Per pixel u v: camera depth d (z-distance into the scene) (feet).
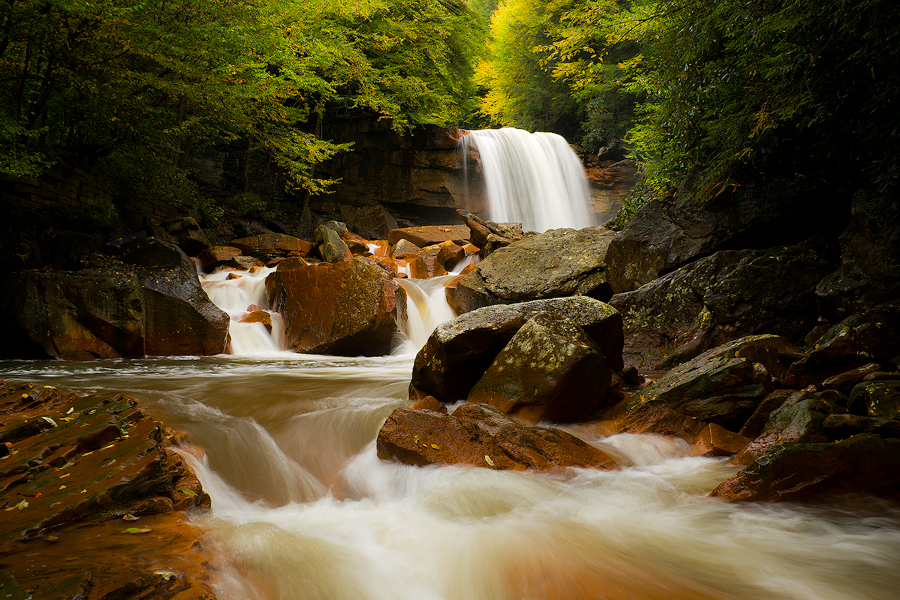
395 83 77.71
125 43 36.37
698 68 28.55
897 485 11.72
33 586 7.41
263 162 81.30
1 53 32.83
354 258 39.45
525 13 100.32
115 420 14.06
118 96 40.29
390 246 65.92
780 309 25.26
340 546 10.59
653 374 25.05
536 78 104.99
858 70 20.26
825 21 19.88
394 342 39.65
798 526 11.46
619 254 34.09
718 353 19.33
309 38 60.90
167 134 50.42
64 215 37.96
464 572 9.95
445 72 85.81
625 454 16.03
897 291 20.27
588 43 89.20
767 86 23.41
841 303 22.06
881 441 11.90
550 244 42.63
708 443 16.03
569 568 9.93
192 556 8.89
